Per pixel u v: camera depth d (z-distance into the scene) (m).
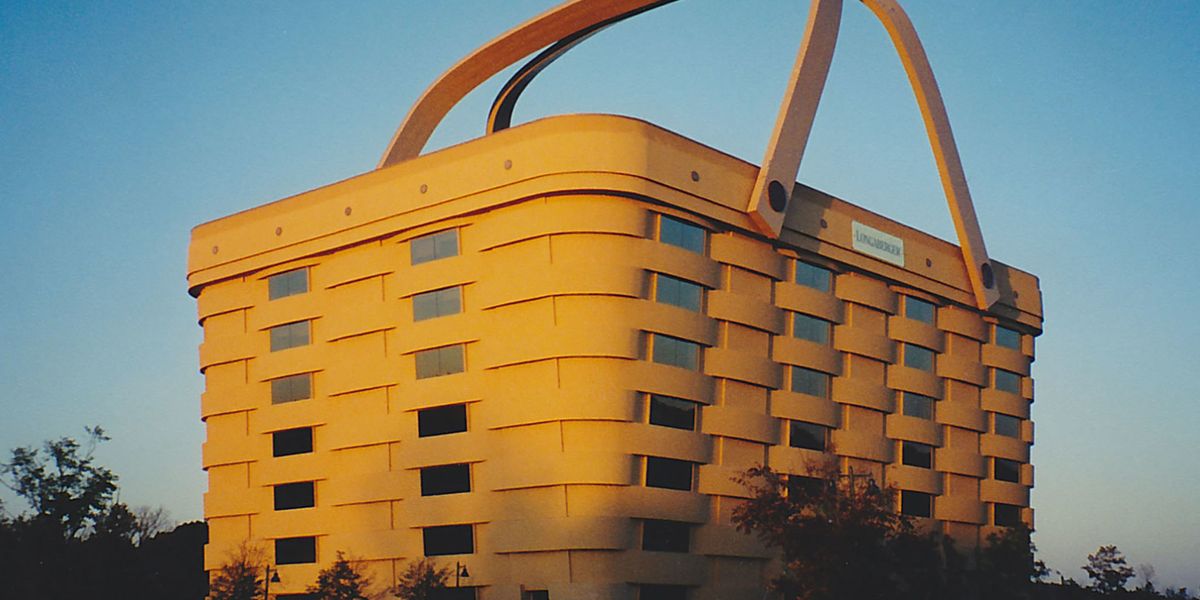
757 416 78.12
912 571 68.44
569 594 69.62
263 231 87.44
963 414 96.12
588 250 71.44
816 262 84.44
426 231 77.88
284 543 84.19
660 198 72.62
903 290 91.81
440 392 75.88
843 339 85.88
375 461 79.31
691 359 75.00
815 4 83.56
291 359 84.75
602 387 70.44
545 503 70.75
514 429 72.56
